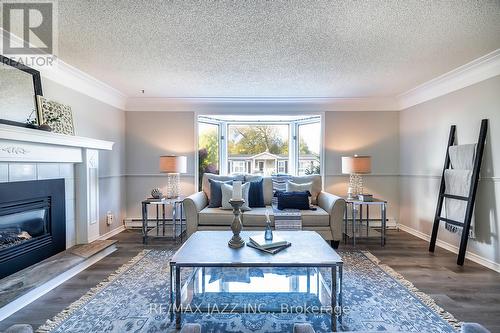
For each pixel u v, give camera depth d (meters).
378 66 2.95
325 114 4.44
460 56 2.66
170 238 3.72
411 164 4.09
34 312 1.89
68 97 3.09
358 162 3.79
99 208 3.65
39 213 2.65
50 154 2.61
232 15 1.96
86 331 1.69
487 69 2.74
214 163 5.00
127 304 2.01
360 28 2.13
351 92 4.00
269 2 1.80
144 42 2.38
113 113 4.07
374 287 2.29
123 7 1.85
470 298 2.10
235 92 3.98
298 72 3.14
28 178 2.45
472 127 2.96
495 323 1.78
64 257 2.69
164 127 4.45
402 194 4.33
